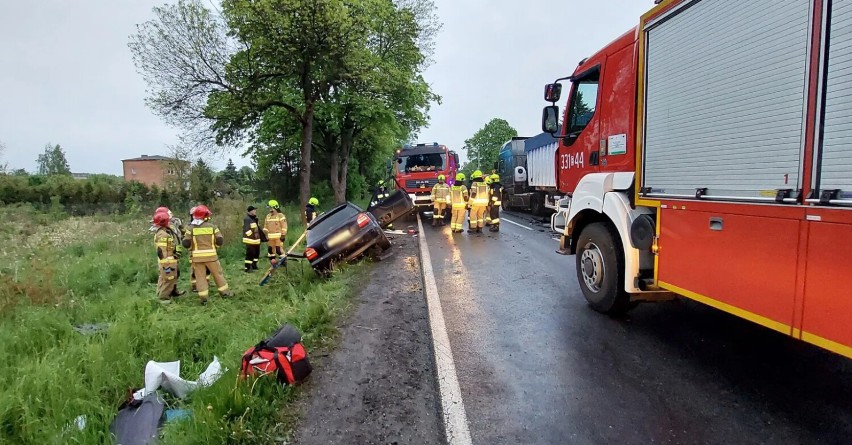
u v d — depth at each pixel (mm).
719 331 4359
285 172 27078
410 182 16766
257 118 15383
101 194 26203
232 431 2674
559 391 3240
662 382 3344
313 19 11930
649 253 4254
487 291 6082
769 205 2693
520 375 3504
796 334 2523
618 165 4715
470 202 12602
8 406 2992
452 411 2982
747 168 2867
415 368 3715
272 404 3049
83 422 2967
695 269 3389
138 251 10180
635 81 4391
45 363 3637
